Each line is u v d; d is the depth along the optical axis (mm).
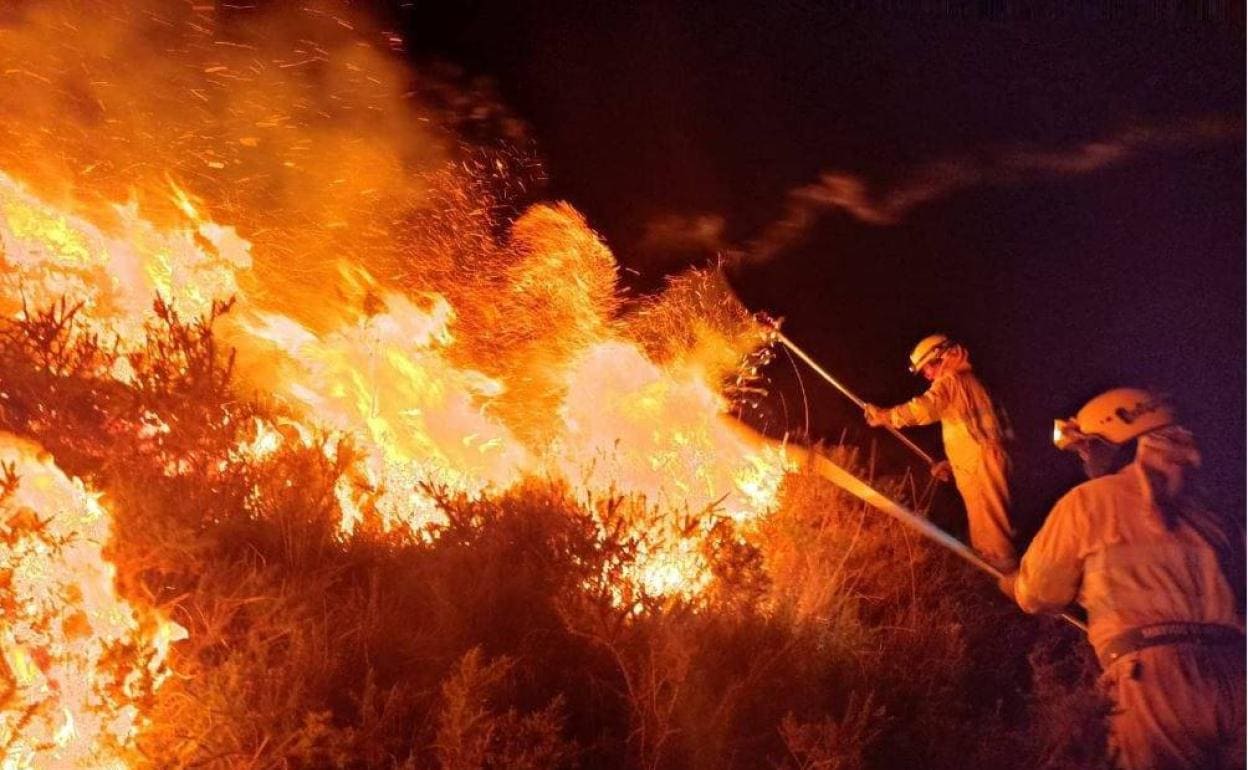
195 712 3865
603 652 4633
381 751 3900
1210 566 4465
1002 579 5359
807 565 5859
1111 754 4445
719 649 4840
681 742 4367
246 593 4363
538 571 5020
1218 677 4363
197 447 5191
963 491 7465
